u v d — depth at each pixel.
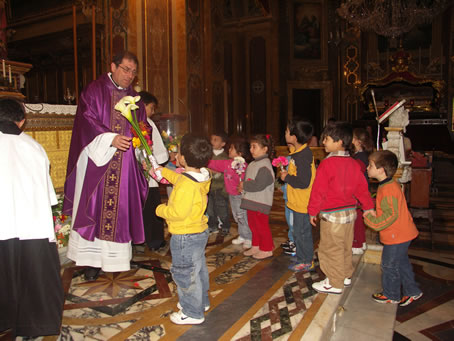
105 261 3.18
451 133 16.83
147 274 3.39
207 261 3.76
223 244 4.29
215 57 12.30
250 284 3.21
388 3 14.38
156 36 8.56
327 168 2.92
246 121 16.78
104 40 8.63
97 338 2.39
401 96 17.64
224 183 4.52
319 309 2.75
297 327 2.50
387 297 3.24
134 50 8.27
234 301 2.89
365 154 3.93
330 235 2.97
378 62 17.89
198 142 2.38
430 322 3.00
